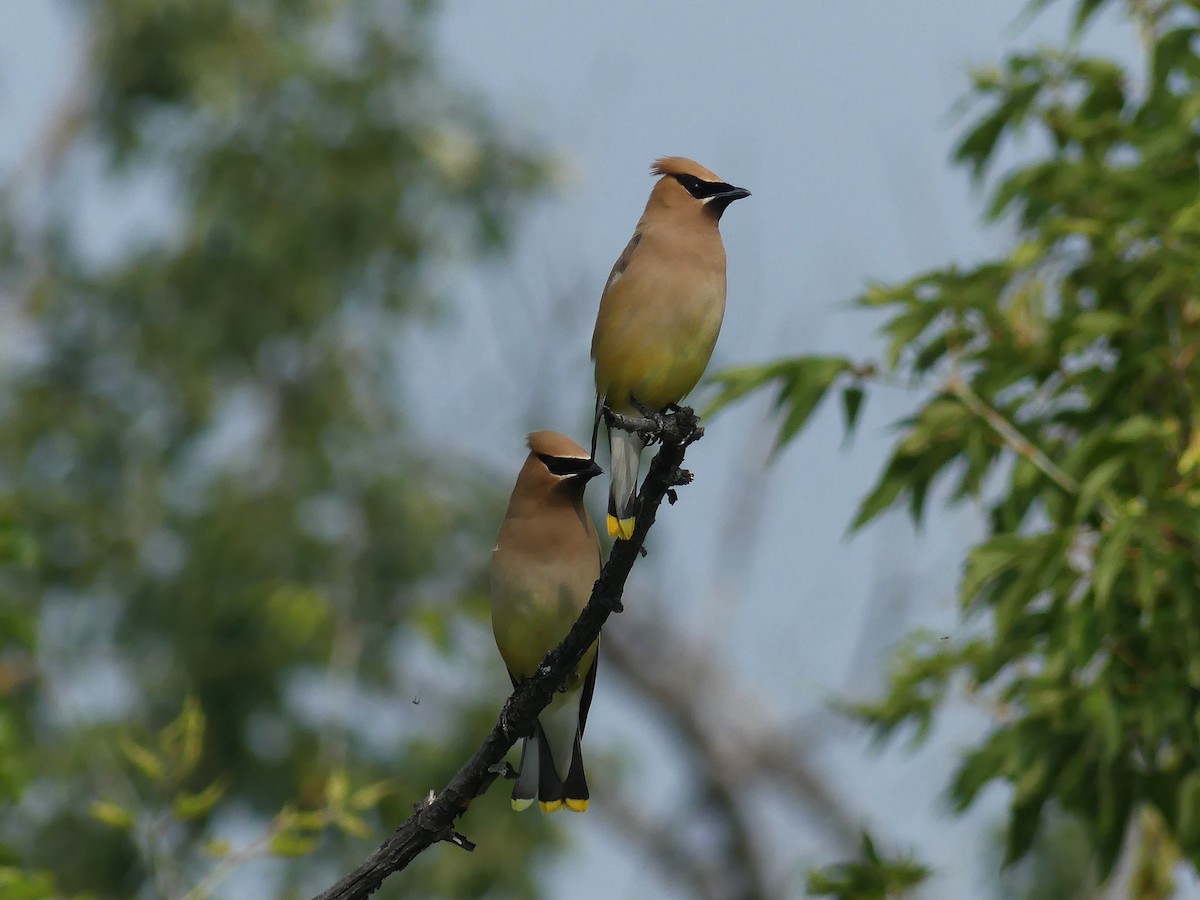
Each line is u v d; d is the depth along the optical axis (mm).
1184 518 6887
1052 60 8797
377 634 17047
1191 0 8328
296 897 15297
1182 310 7609
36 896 7836
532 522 7250
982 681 7691
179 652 16688
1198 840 7469
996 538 7242
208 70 18375
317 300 18109
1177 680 7289
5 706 9289
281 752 16453
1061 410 7918
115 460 18250
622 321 7586
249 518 17375
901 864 7578
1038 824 7758
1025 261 7871
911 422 7820
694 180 7809
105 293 18562
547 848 16656
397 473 17812
